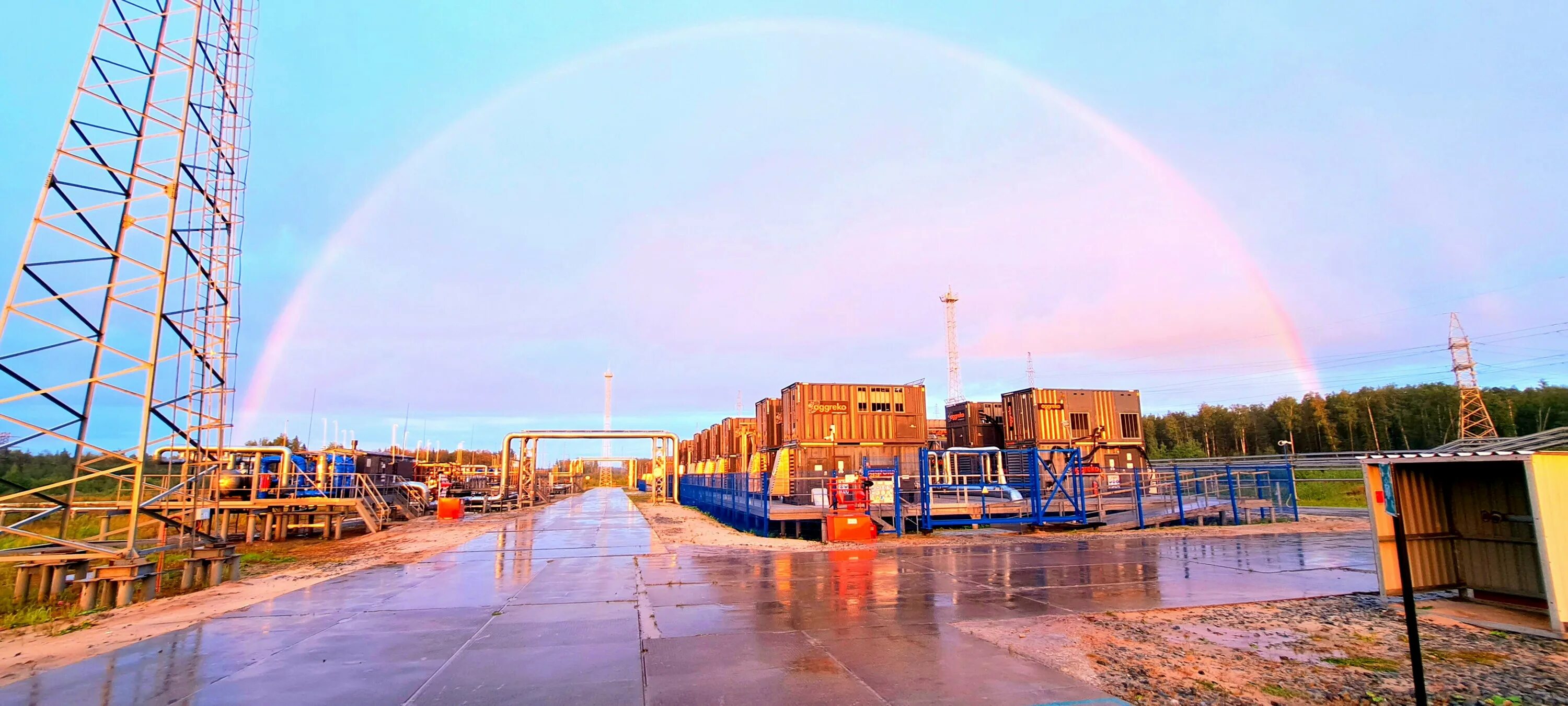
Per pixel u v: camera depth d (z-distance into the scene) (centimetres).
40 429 1171
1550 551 855
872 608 1027
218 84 1650
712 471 5178
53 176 1235
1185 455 7925
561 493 8138
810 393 3092
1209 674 696
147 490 1759
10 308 1175
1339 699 623
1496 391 7625
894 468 2273
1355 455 4256
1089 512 2617
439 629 903
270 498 2550
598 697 627
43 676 703
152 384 1228
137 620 985
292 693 645
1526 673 701
